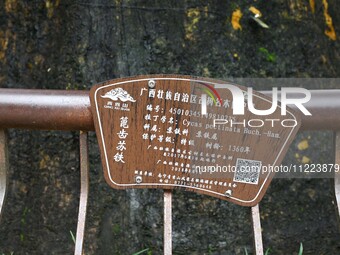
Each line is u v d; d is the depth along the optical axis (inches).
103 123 26.2
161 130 26.2
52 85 35.0
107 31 34.1
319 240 33.9
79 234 26.2
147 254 32.9
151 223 33.1
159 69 33.7
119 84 26.1
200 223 33.2
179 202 33.3
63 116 26.6
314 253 33.9
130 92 26.1
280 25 34.9
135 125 26.2
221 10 34.4
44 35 36.0
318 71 35.0
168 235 26.0
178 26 34.1
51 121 26.6
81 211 26.5
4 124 26.8
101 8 34.2
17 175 36.4
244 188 26.4
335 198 27.0
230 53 34.0
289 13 35.1
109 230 33.6
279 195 33.9
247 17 34.6
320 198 34.1
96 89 26.0
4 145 27.1
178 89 26.1
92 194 33.8
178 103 26.1
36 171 35.7
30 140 36.2
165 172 26.4
